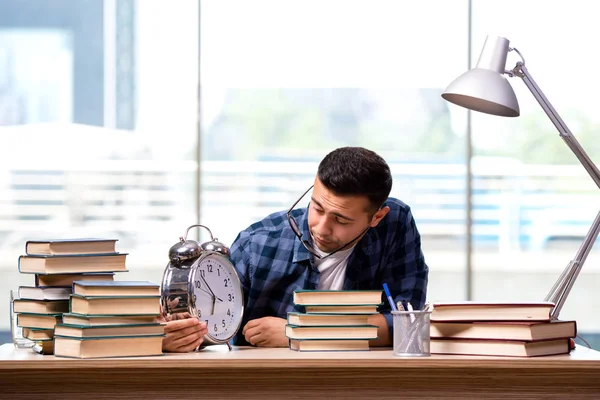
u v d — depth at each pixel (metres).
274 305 2.55
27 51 5.18
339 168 2.26
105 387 2.18
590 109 5.27
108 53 5.21
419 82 5.29
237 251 2.57
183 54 5.24
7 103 5.18
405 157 5.29
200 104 5.25
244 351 2.23
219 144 5.26
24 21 5.18
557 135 5.29
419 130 5.29
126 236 5.24
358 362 2.05
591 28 5.26
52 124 5.20
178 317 2.23
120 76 5.22
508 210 5.30
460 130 5.30
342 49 5.28
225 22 5.26
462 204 5.30
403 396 2.21
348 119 5.29
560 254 5.30
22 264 2.27
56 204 5.22
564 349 2.21
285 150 5.28
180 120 5.25
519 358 2.06
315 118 5.29
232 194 5.27
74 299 2.12
